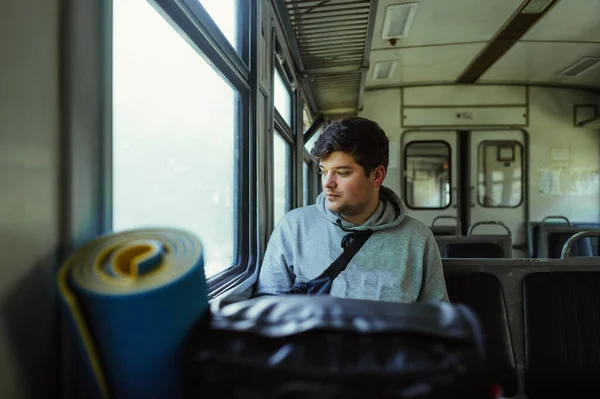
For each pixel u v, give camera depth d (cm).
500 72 513
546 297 162
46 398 55
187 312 50
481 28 388
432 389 43
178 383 50
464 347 46
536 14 361
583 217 556
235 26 185
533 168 557
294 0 243
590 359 154
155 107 105
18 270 51
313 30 287
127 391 48
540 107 558
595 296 161
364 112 570
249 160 191
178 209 119
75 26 60
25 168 52
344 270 115
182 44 121
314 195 536
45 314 55
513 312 162
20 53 51
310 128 498
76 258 51
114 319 46
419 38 410
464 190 572
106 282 48
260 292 127
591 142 560
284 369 45
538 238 537
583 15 362
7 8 50
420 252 119
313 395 43
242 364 46
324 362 45
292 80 340
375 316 51
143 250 54
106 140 67
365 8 255
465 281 166
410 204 566
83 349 48
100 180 66
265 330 49
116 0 86
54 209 57
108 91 68
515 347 158
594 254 511
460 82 552
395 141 565
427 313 52
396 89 566
